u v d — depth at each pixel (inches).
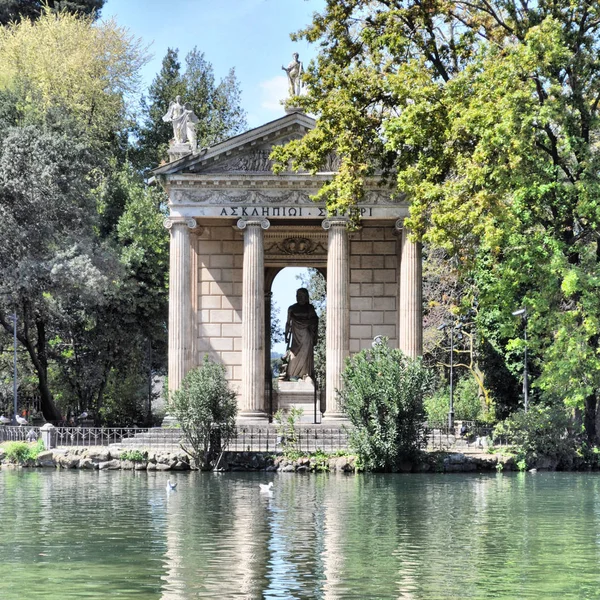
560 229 3053.6
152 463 3043.8
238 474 2925.7
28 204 4084.6
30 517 1947.6
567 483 2650.1
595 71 2950.3
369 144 3208.7
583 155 2913.4
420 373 2987.2
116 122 5315.0
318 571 1405.0
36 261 4013.3
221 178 3681.1
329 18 3139.8
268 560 1486.2
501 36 3095.5
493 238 2790.4
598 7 2891.2
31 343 4382.4
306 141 3191.4
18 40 5152.6
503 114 2738.7
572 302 3253.0
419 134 2928.2
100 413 4889.3
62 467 3139.8
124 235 4675.2
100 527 1813.5
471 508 2106.3
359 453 2957.7
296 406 3846.0
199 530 1779.0
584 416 3275.1
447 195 2886.3
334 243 3673.7
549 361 3102.9
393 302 3865.7
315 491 2428.6
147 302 4643.2
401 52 3080.7
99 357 4758.9
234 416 3070.9
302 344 3890.3
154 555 1525.6
